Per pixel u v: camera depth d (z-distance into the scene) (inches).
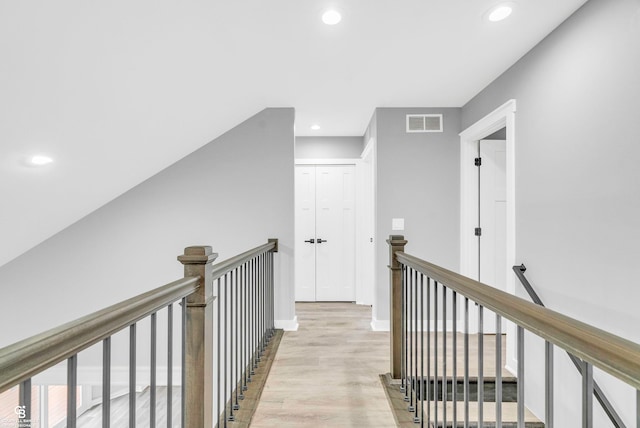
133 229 135.2
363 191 184.9
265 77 109.4
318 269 192.1
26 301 132.6
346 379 99.0
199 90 98.5
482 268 136.3
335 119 156.5
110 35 64.4
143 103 88.4
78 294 133.6
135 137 101.1
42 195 100.0
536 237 91.2
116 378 136.5
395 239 93.7
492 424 90.4
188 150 133.0
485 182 136.9
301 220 192.1
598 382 71.6
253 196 137.4
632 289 63.4
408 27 82.3
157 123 101.2
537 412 92.1
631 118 63.3
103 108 81.2
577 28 76.2
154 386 42.4
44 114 72.0
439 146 140.8
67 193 107.7
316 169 191.3
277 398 89.2
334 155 187.3
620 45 65.4
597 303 71.3
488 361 112.9
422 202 140.6
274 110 137.9
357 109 142.9
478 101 125.3
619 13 65.5
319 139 187.5
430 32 84.7
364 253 184.5
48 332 26.9
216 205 136.9
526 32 85.2
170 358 46.8
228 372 126.8
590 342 26.0
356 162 187.0
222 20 75.4
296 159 187.5
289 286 138.9
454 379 53.6
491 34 86.0
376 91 123.6
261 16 75.5
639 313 62.2
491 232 136.8
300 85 116.9
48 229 124.6
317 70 105.3
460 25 81.8
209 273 58.0
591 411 26.6
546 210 87.3
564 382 81.0
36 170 87.4
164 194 136.1
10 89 62.6
